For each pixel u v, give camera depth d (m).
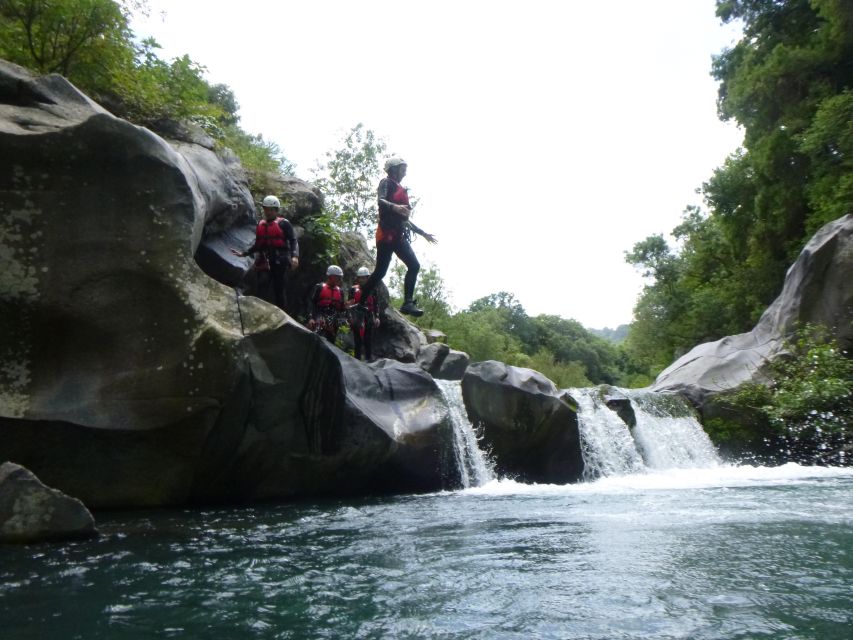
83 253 6.46
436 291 38.38
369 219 29.91
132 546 4.49
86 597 3.17
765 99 23.72
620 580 3.32
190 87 12.40
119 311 6.52
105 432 6.34
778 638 2.40
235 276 10.73
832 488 7.96
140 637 2.57
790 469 11.81
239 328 6.98
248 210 12.09
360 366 9.34
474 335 41.44
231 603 3.05
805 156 22.58
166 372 6.53
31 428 6.12
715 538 4.45
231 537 4.89
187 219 6.99
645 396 13.09
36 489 4.68
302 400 7.52
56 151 6.43
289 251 10.27
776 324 15.24
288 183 14.98
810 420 12.83
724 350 15.43
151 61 12.03
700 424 13.53
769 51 25.67
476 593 3.15
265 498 7.62
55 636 2.59
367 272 12.44
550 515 5.94
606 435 11.17
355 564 3.89
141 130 6.79
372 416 8.55
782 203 23.55
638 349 46.69
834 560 3.69
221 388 6.61
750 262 26.30
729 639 2.40
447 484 9.15
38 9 9.80
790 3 25.25
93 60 10.64
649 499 7.08
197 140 11.87
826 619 2.61
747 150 28.09
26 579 3.54
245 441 7.13
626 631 2.52
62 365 6.35
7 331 6.24
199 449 6.73
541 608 2.86
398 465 8.73
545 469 10.02
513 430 9.85
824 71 22.33
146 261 6.65
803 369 13.62
